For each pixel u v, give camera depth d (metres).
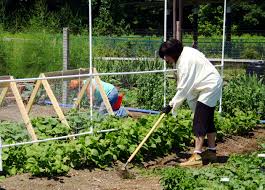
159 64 16.30
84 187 7.76
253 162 8.03
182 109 11.32
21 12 28.45
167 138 9.44
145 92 13.66
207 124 8.86
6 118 10.54
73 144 8.43
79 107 10.20
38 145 8.52
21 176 7.91
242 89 12.61
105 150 8.66
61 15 26.72
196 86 8.73
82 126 9.34
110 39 24.69
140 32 42.62
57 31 20.92
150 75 13.70
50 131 9.16
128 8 45.53
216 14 42.53
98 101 10.91
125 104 13.88
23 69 17.20
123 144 8.80
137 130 9.10
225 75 19.86
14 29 20.72
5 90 8.89
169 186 7.24
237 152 9.86
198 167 8.78
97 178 8.13
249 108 12.45
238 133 10.98
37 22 20.64
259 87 12.89
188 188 6.92
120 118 9.93
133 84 15.45
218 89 8.79
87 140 8.53
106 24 36.12
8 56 17.31
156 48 24.38
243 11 45.44
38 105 11.92
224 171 7.56
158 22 45.91
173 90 13.49
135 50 23.80
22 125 9.22
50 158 8.05
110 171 8.42
